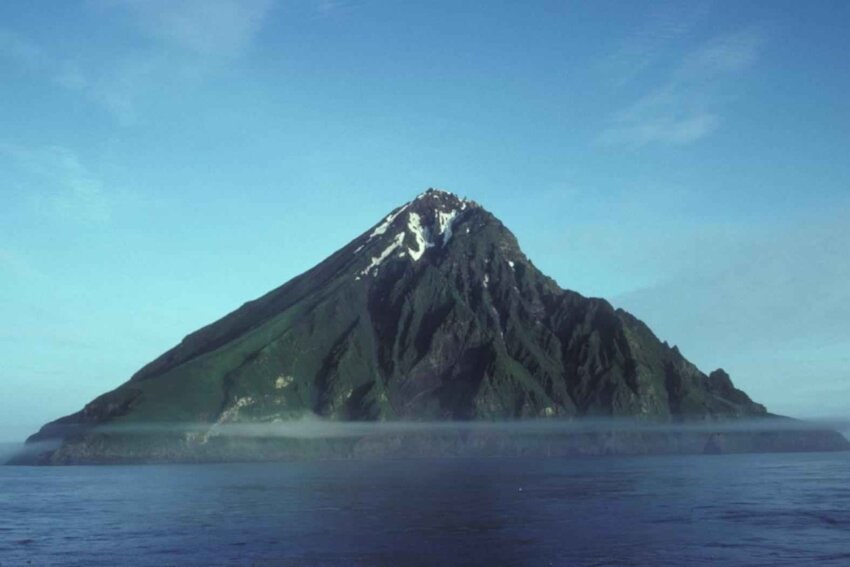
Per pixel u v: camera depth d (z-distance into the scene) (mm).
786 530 147375
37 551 136500
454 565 120312
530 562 121438
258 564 123438
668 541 136875
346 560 124875
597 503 190250
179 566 123000
